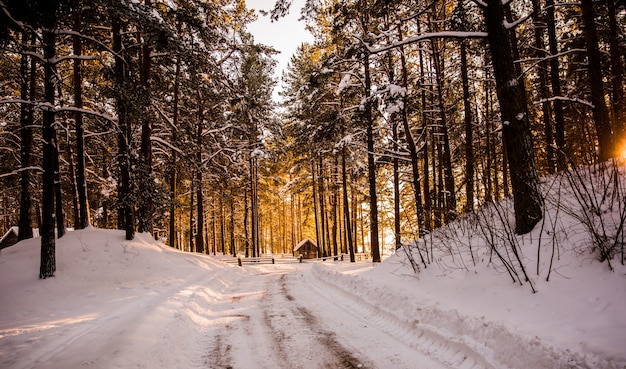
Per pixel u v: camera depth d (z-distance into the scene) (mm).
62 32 12039
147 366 4852
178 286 11914
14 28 5727
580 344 3797
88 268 13008
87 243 14891
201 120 22984
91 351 5273
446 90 18734
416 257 10391
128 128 15664
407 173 19375
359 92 19031
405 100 13922
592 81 9734
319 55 26312
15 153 21391
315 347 5832
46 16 6055
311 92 21719
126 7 10164
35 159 23172
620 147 9297
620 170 7559
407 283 8648
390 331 6359
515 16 15102
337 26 14766
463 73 14812
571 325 4359
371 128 17766
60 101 18984
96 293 11086
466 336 5109
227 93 18375
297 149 26672
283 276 17391
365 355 5328
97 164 24453
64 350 5660
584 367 3488
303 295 10883
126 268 13711
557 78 12539
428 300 6883
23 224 16812
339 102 20984
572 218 6867
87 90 20406
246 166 30484
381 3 11578
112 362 4688
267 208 46500
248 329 7168
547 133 15031
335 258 28312
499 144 22031
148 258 15102
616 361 3334
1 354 5742
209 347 6148
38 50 15438
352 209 34812
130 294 11016
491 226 8148
